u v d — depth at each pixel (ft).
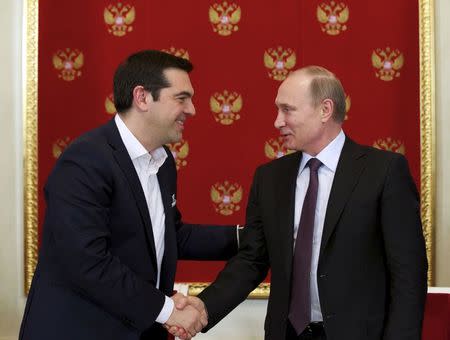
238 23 12.05
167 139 7.16
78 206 6.45
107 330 6.55
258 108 12.03
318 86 6.74
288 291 6.71
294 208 6.91
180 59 7.22
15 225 11.97
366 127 11.97
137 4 12.07
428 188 11.70
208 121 12.07
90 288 6.39
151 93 6.95
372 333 6.38
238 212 12.09
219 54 12.03
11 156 11.94
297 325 6.60
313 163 6.88
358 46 11.98
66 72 12.05
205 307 7.29
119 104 7.07
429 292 8.70
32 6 11.84
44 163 12.00
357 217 6.46
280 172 7.20
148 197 7.23
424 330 8.63
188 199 12.10
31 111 11.85
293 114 6.78
